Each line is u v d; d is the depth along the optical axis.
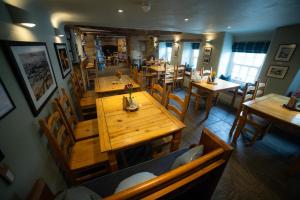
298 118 1.70
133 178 1.08
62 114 1.52
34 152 1.04
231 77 4.45
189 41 5.44
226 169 1.81
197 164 0.76
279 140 2.40
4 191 0.69
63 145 1.34
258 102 2.16
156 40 7.96
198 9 1.84
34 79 1.23
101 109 1.75
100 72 7.54
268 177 1.71
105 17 2.55
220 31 3.98
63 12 2.10
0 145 0.72
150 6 1.73
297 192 1.54
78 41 6.12
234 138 2.29
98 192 1.07
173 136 1.55
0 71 0.82
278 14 1.88
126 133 1.30
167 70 4.70
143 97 2.14
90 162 1.33
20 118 0.94
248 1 1.45
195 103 3.68
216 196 1.48
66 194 0.79
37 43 1.41
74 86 2.56
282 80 2.84
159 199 0.73
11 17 1.04
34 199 0.74
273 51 2.93
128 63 9.78
